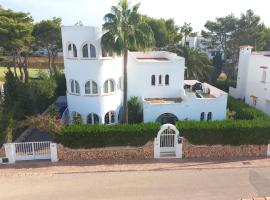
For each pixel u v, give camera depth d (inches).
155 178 745.0
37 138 994.1
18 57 1675.7
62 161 840.9
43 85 1205.7
